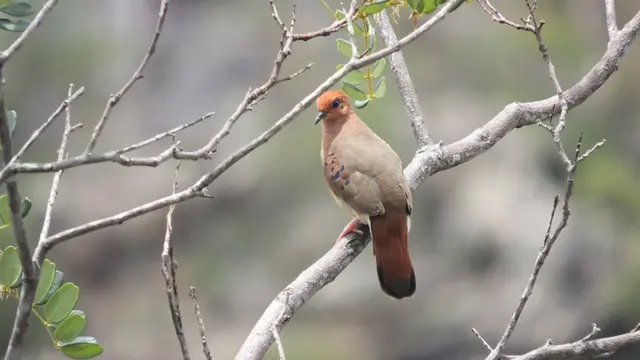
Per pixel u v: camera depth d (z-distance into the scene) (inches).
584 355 186.1
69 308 170.9
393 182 244.1
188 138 703.1
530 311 558.9
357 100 237.9
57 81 689.6
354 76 236.5
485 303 568.7
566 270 567.2
